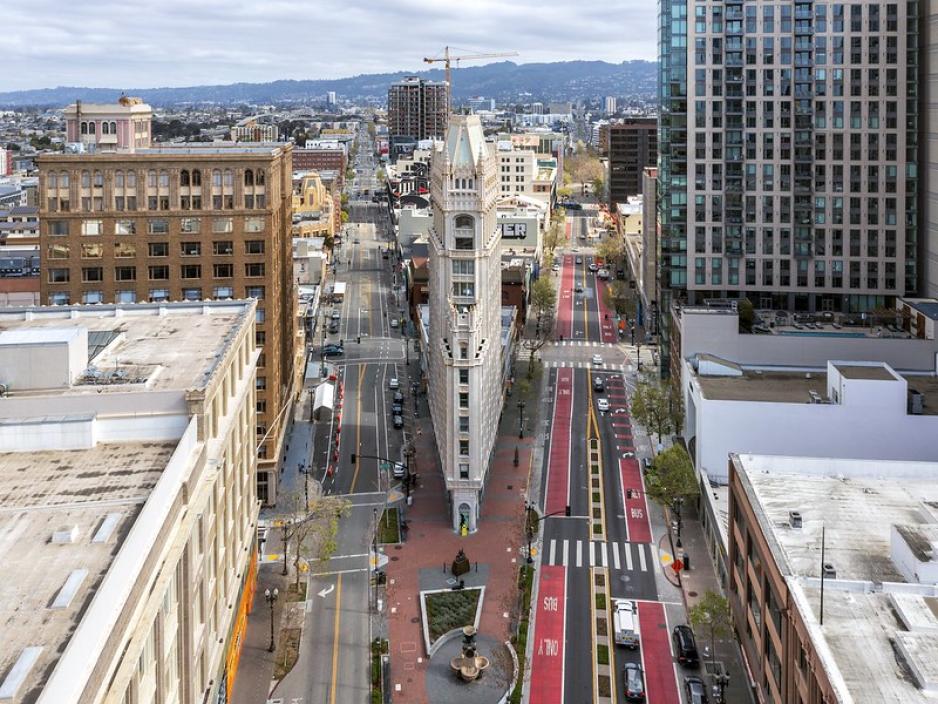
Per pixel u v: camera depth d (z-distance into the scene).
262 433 126.69
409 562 110.62
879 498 81.75
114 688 44.69
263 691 84.69
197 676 67.62
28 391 74.31
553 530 118.56
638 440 151.75
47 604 46.06
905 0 172.62
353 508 126.25
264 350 127.25
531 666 88.12
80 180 123.06
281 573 107.56
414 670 88.25
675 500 116.62
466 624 95.88
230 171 125.19
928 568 63.66
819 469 88.25
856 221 178.50
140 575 50.84
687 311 146.88
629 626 92.00
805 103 176.88
